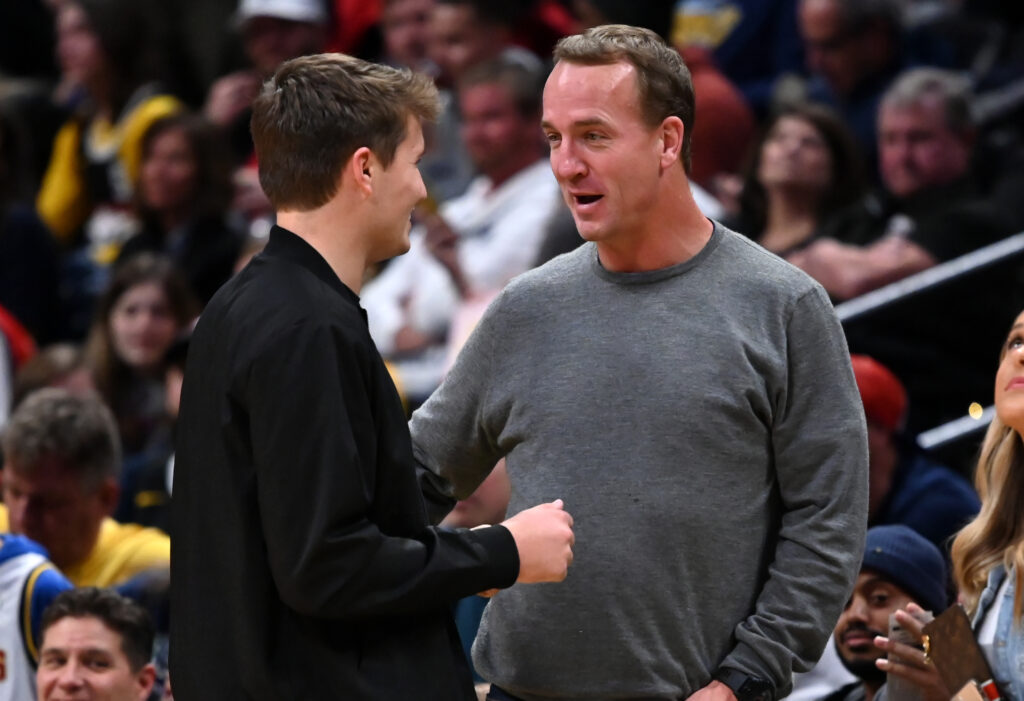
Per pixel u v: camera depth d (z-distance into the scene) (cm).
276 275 888
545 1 2453
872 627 1202
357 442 862
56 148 2816
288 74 914
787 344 956
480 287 2002
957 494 1452
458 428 1040
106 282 2420
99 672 1245
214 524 880
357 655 876
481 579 879
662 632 946
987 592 1012
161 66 2803
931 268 1847
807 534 944
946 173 1923
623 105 952
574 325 984
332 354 859
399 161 916
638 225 964
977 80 2384
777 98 2297
